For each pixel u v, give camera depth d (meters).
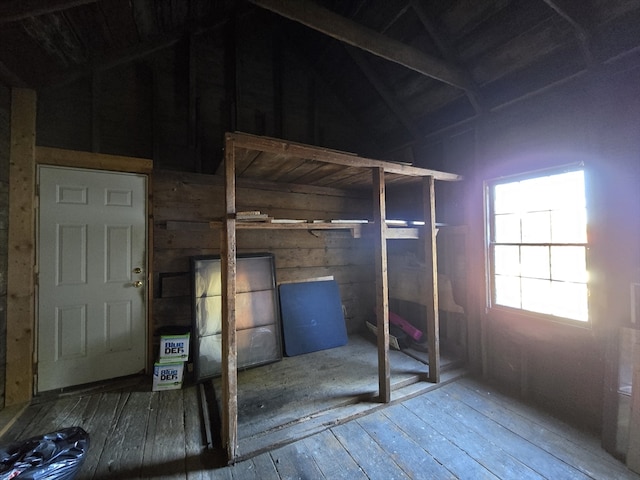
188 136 3.28
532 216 2.60
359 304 4.21
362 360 3.23
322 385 2.66
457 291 3.23
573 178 2.33
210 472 1.72
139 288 2.90
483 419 2.22
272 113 3.81
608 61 2.07
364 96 3.96
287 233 3.70
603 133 2.12
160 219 3.02
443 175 2.91
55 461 1.51
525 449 1.91
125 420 2.19
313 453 1.88
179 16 3.07
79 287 2.67
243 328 3.13
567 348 2.30
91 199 2.74
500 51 2.59
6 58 2.15
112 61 2.94
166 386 2.64
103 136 2.93
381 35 2.42
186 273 3.12
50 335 2.56
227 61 3.57
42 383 2.52
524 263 2.66
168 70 3.24
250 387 2.62
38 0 1.80
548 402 2.43
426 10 2.66
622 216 2.03
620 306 2.01
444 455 1.85
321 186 3.88
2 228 2.33
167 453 1.85
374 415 2.28
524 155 2.60
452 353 3.28
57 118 2.74
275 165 2.72
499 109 2.81
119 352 2.81
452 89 3.12
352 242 4.18
